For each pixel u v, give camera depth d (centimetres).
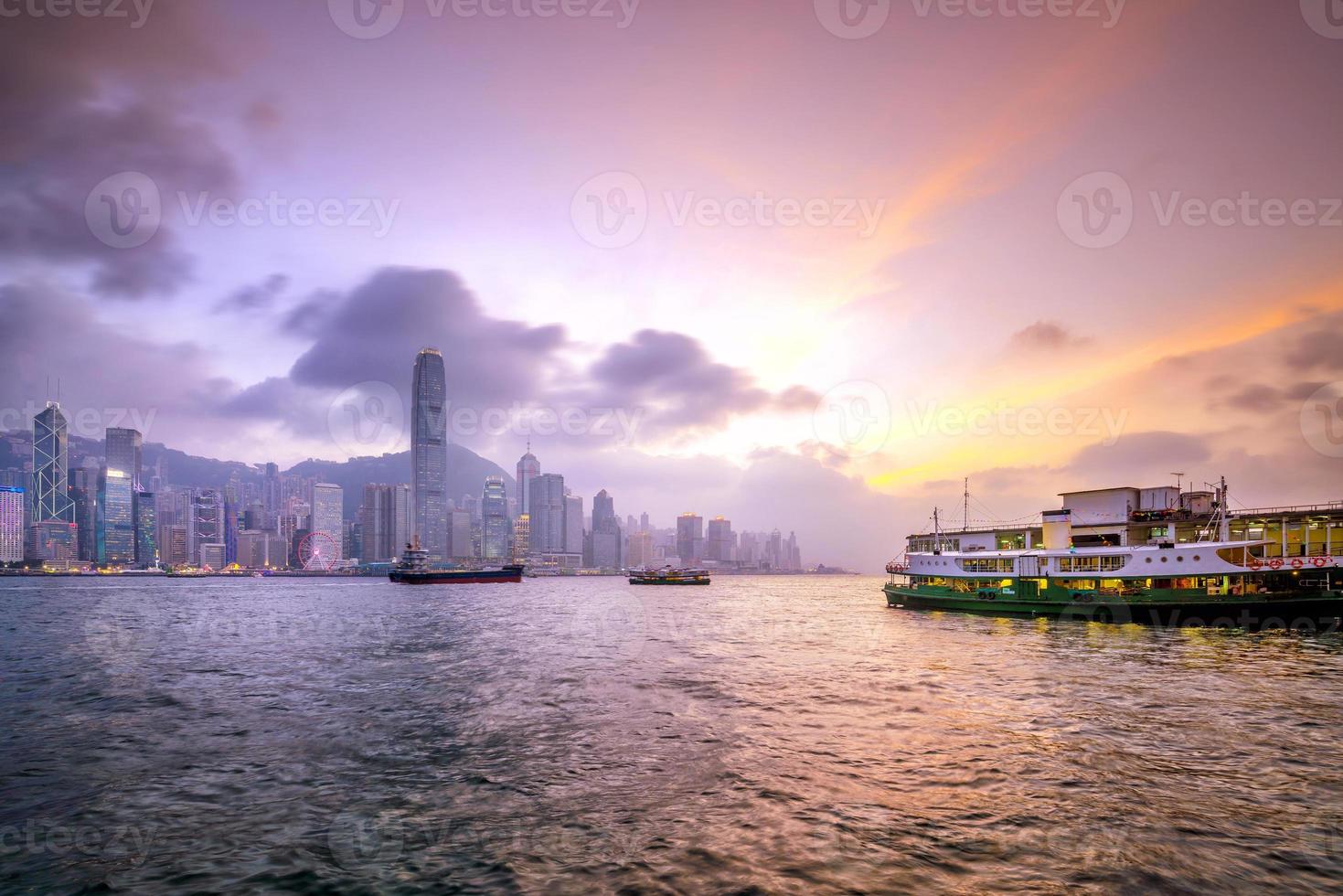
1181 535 8644
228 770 2747
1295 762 2761
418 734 3284
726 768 2725
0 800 2420
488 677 4953
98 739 3238
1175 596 7562
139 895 1741
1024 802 2323
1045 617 8569
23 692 4478
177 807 2339
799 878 1794
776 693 4291
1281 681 4575
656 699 4100
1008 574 8938
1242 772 2638
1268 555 8081
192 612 12812
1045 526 9112
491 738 3209
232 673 5228
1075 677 4775
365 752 2981
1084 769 2680
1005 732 3262
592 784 2544
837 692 4309
